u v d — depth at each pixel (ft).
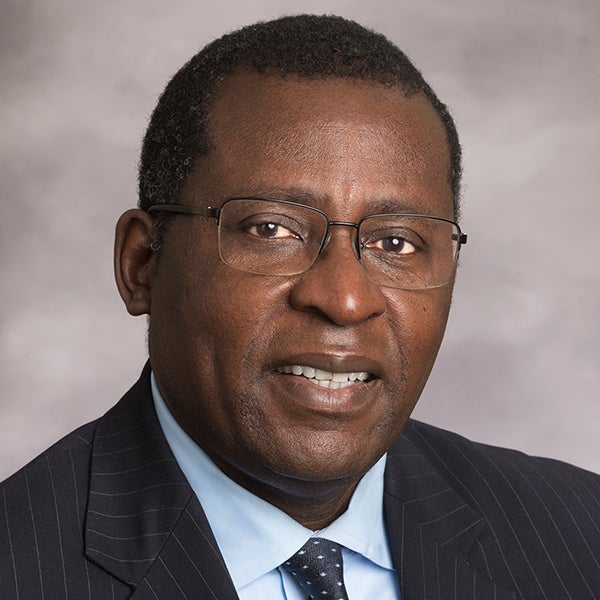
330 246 7.02
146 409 8.01
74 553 7.28
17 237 21.90
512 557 8.23
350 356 7.02
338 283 6.91
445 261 7.57
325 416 7.09
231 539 7.60
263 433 7.11
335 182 7.00
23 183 21.91
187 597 7.19
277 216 7.03
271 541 7.58
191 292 7.23
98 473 7.68
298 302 6.97
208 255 7.15
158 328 7.61
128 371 22.09
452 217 7.82
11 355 21.74
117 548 7.33
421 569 7.90
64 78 21.86
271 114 7.09
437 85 21.58
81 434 8.00
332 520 7.84
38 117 21.90
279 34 7.39
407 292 7.28
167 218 7.49
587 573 8.32
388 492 8.19
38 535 7.30
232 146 7.13
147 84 21.90
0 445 21.54
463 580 7.95
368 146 7.11
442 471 8.73
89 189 22.06
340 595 7.58
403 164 7.22
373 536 7.97
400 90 7.39
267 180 7.00
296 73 7.18
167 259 7.47
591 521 8.68
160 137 7.70
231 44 7.48
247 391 7.11
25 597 7.04
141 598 7.14
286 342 7.00
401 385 7.37
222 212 7.09
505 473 8.86
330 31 7.43
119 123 22.00
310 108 7.08
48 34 21.77
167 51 21.76
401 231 7.23
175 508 7.48
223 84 7.31
